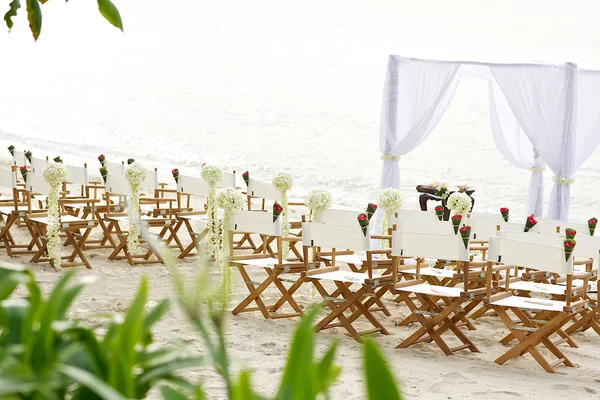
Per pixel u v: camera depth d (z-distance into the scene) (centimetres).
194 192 845
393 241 567
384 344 574
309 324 115
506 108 982
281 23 4094
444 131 2784
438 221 648
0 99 3419
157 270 773
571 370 526
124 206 873
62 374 120
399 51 3806
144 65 3806
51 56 3997
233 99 3334
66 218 792
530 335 525
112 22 175
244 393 112
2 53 3972
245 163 2566
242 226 640
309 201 705
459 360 537
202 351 493
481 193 2205
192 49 3950
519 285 597
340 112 3147
